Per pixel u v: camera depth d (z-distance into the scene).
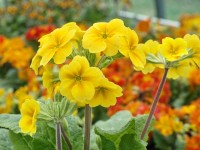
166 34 0.94
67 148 0.31
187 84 0.70
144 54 0.27
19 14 1.33
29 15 1.29
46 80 0.26
